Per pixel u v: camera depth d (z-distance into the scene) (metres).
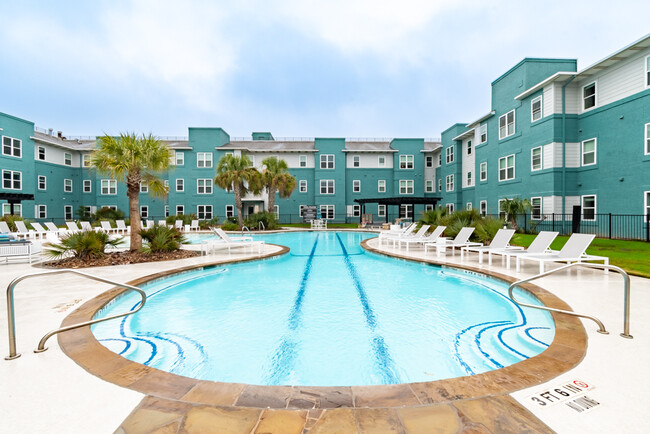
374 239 16.55
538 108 17.72
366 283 7.20
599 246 11.48
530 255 7.25
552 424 1.95
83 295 5.18
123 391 2.35
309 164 34.12
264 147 33.62
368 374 3.28
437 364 3.47
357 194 34.75
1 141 23.22
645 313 4.10
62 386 2.42
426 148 35.22
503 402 2.19
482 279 7.16
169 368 3.40
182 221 25.25
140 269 7.63
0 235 10.04
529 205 16.97
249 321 4.80
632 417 2.01
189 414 2.08
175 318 4.91
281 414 2.08
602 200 15.13
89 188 31.48
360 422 1.99
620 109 14.27
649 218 12.91
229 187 22.86
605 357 2.85
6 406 2.17
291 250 13.32
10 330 2.88
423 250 11.66
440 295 6.21
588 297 4.90
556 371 2.61
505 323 4.65
